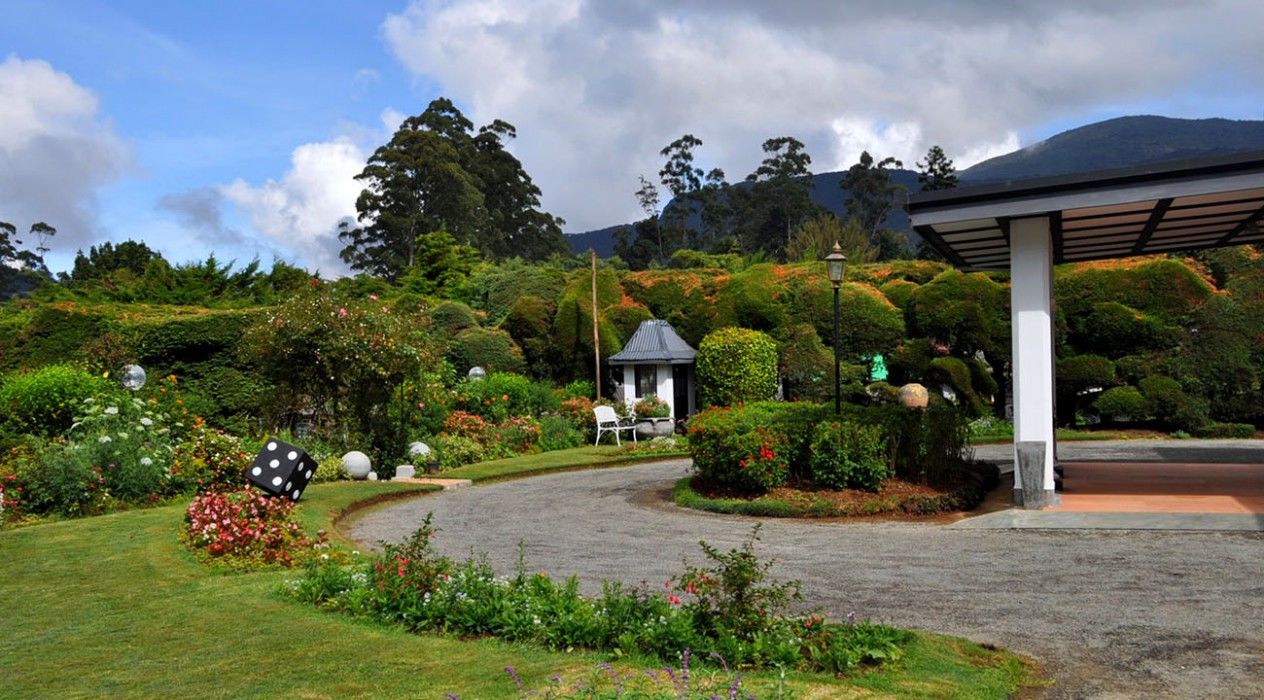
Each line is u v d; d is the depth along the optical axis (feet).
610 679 15.43
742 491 40.78
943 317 79.10
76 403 46.55
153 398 50.62
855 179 290.35
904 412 41.16
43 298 75.72
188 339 61.26
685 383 87.20
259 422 60.29
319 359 50.85
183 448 45.78
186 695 15.72
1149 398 71.56
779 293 85.97
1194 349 72.64
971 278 79.61
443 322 88.17
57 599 23.76
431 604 20.27
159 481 42.32
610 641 18.04
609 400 84.38
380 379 52.60
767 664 16.58
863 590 23.59
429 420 62.23
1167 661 17.15
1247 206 37.76
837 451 38.83
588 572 26.99
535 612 19.39
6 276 263.08
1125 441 68.80
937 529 32.96
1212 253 81.30
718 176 291.17
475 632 19.35
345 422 53.72
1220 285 80.69
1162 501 36.65
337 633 19.57
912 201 36.17
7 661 18.13
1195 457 55.57
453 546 32.17
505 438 68.85
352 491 44.91
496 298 97.66
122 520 35.94
